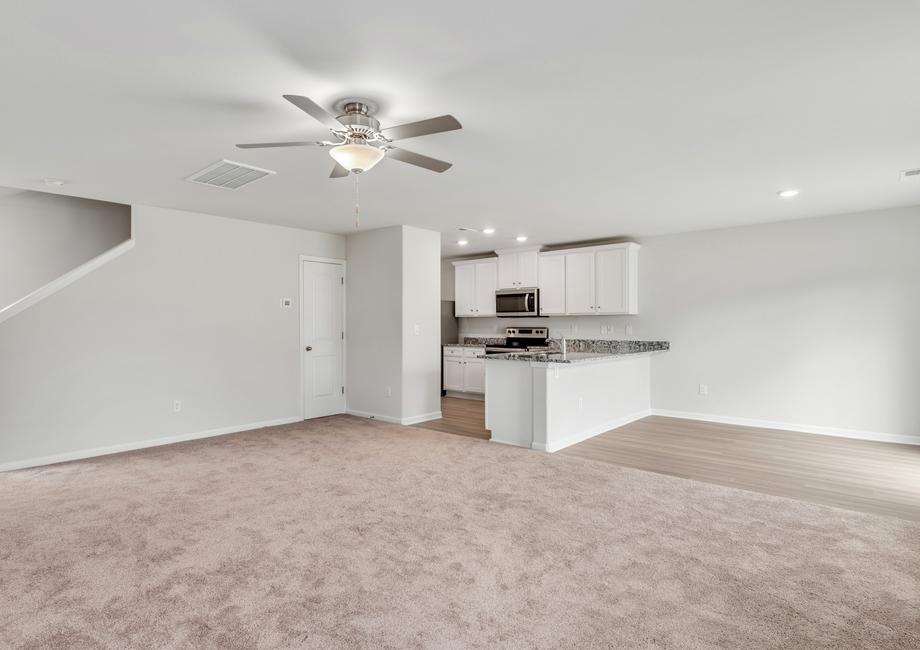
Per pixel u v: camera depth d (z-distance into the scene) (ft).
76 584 7.78
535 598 7.41
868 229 16.84
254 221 18.80
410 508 10.88
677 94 8.32
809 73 7.61
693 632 6.59
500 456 15.01
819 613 7.01
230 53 6.98
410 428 18.95
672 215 17.58
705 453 15.34
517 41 6.72
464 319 29.27
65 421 14.66
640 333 22.07
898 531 9.68
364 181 13.38
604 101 8.58
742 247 19.31
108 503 11.19
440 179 13.20
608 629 6.66
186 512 10.65
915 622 6.80
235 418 18.34
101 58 7.07
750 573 8.12
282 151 10.96
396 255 19.92
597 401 18.06
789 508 10.85
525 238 22.49
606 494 11.74
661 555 8.73
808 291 17.97
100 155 11.25
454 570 8.22
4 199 17.13
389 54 7.04
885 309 16.60
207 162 11.79
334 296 21.58
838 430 17.46
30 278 17.52
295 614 7.00
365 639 6.46
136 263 16.03
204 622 6.81
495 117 9.22
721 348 19.85
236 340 18.38
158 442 16.42
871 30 6.45
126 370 15.81
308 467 13.88
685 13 6.08
